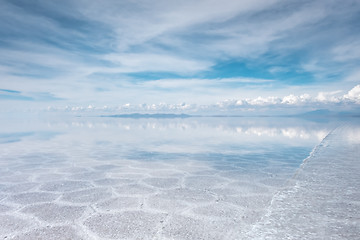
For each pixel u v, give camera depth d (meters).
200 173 3.96
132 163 4.81
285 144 7.68
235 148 6.88
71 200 2.68
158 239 1.78
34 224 2.07
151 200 2.67
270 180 3.46
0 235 1.88
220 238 1.79
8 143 8.17
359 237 1.76
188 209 2.39
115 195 2.85
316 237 1.77
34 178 3.65
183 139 9.42
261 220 2.10
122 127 19.00
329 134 10.82
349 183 3.15
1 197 2.79
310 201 2.54
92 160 5.13
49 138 9.89
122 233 1.89
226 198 2.71
